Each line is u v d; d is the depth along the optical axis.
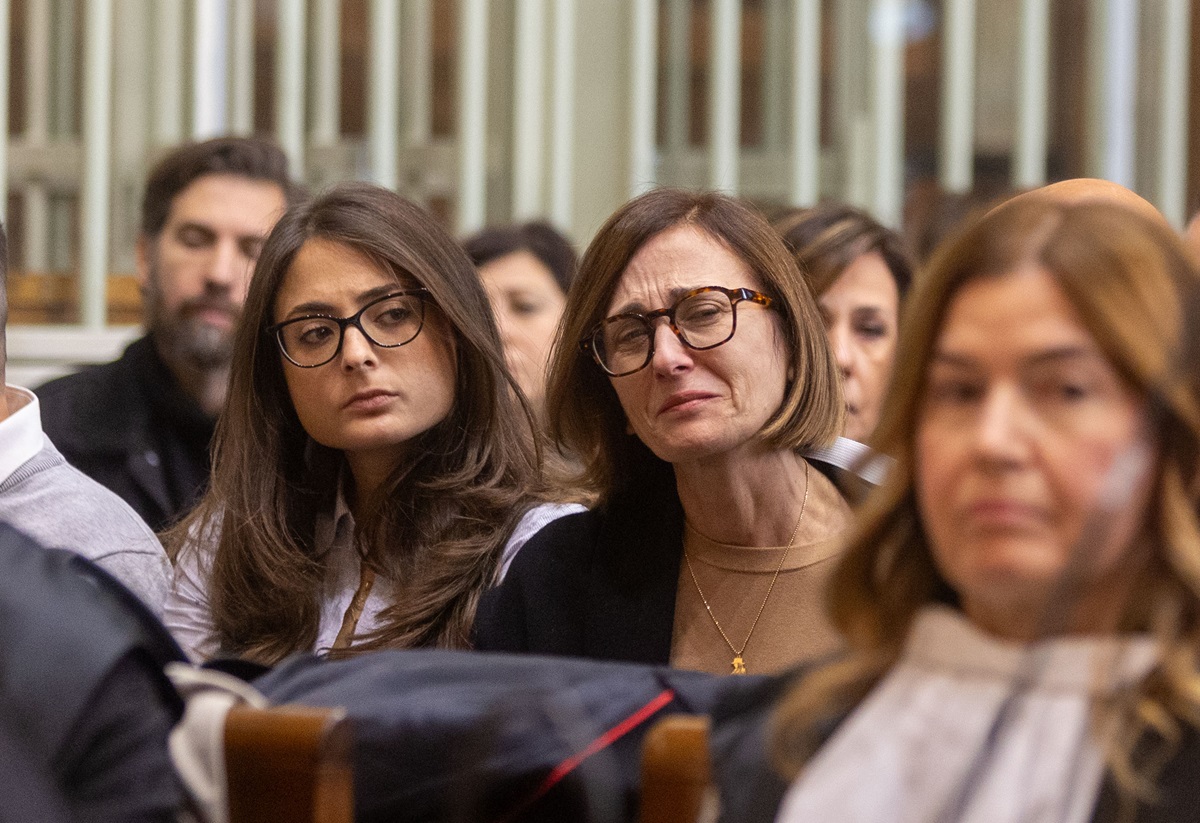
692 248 5.12
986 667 2.90
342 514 5.93
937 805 2.83
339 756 3.33
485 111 11.75
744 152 11.88
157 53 11.34
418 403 5.68
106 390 8.09
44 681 3.26
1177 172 11.69
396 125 11.73
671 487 5.46
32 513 5.33
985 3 11.80
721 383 5.03
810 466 5.38
